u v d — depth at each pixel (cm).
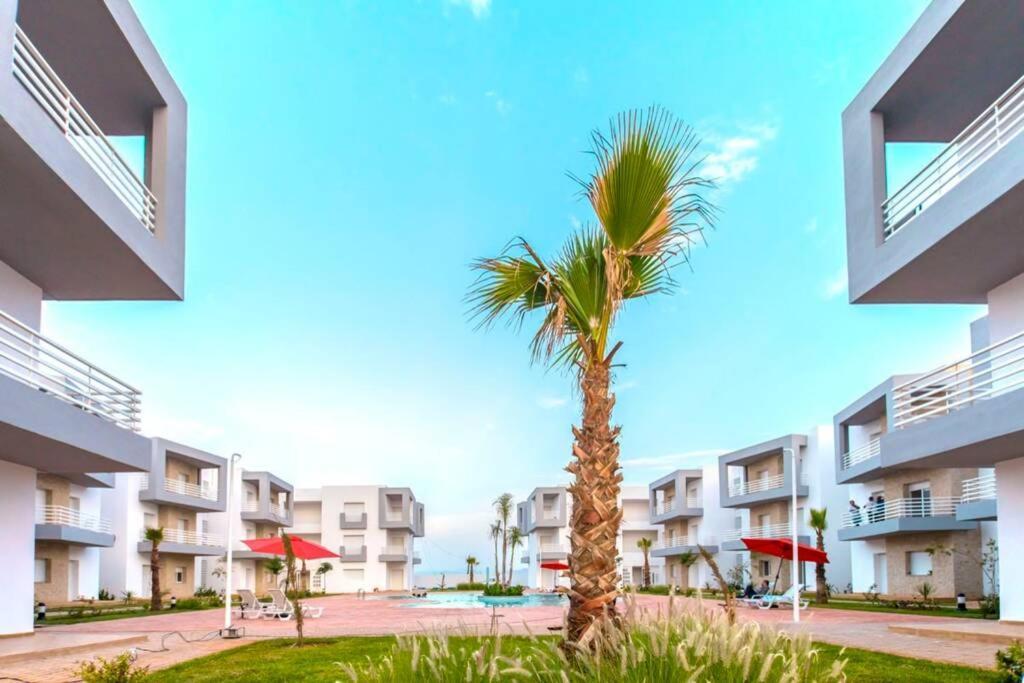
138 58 1393
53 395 1348
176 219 1582
